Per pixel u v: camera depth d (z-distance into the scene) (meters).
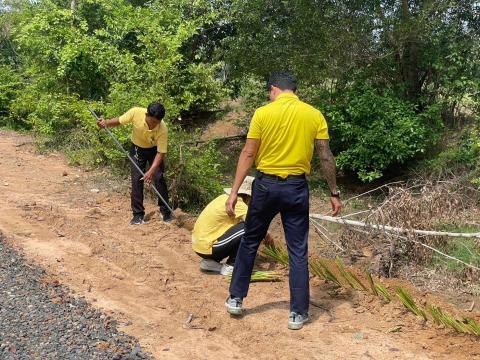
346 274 5.59
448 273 6.07
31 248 5.90
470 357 4.28
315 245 7.18
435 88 9.77
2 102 14.05
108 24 11.00
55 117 10.77
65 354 3.83
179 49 11.58
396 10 9.85
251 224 4.71
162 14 11.29
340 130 9.48
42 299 4.66
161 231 6.90
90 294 5.04
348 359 4.21
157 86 8.84
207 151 8.48
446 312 5.16
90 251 6.04
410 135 8.93
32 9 12.29
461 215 7.24
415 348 4.41
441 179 8.68
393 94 9.52
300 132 4.52
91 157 9.62
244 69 10.80
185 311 4.91
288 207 4.59
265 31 10.41
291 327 4.66
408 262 6.27
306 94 10.19
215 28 12.51
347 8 9.75
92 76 11.41
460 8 9.58
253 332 4.60
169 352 4.20
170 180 8.18
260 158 4.63
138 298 5.11
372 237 6.46
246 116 11.92
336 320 4.89
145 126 6.73
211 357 4.19
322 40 9.80
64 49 10.89
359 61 9.80
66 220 6.87
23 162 9.92
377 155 9.09
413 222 6.55
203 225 5.69
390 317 4.91
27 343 3.90
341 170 10.29
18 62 16.33
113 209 7.56
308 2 9.79
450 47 9.12
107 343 4.07
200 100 11.16
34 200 7.62
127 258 5.91
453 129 9.66
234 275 4.82
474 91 9.25
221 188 8.28
